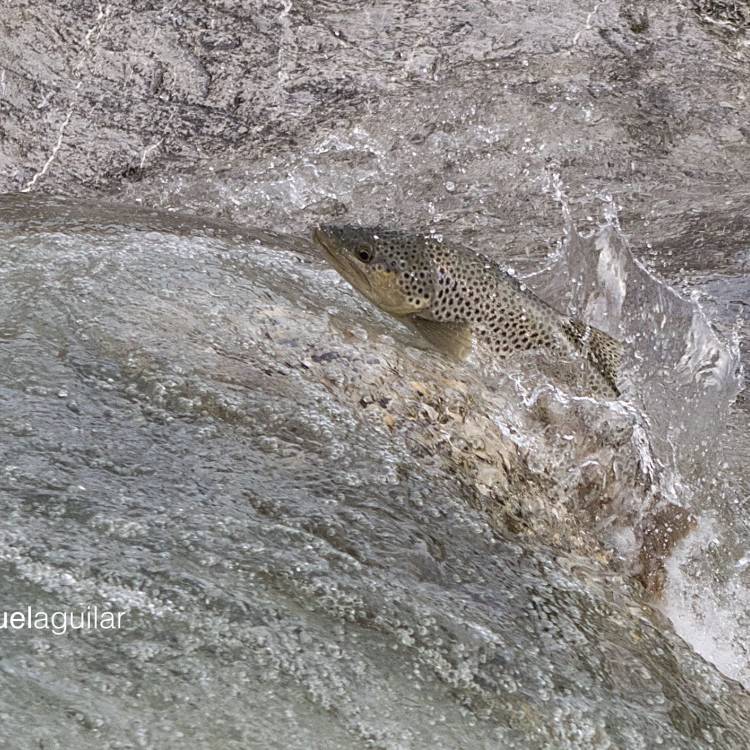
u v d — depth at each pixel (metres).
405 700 8.01
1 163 22.31
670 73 24.67
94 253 13.21
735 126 23.91
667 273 19.84
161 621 7.99
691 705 9.24
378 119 23.27
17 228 14.12
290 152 22.70
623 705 8.79
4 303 11.63
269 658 7.96
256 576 8.66
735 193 22.56
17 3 23.33
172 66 23.42
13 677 7.20
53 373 10.49
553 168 22.88
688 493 13.93
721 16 25.69
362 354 12.25
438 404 11.97
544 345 12.34
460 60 24.33
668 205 22.14
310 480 10.02
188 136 22.84
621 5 25.45
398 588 9.03
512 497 11.45
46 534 8.45
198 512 9.15
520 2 25.17
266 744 7.30
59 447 9.48
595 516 12.67
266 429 10.52
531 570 10.16
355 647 8.30
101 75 23.19
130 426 10.05
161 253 13.63
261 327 12.27
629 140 23.42
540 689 8.52
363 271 11.70
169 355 11.16
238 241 15.55
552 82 24.11
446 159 22.91
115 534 8.66
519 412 12.60
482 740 7.91
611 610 10.22
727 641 12.55
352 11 24.59
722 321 18.31
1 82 22.81
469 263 11.98
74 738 6.92
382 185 22.44
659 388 15.85
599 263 19.23
